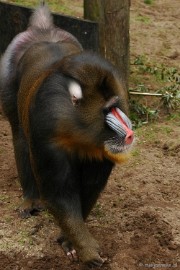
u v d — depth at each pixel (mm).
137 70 12922
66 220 6449
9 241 7488
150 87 12109
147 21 15789
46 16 8336
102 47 10383
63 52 7086
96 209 8078
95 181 6719
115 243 7406
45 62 6883
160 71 12984
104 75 5641
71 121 5707
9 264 7160
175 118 10953
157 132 10297
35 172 6457
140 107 10984
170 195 8492
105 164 6566
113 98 5676
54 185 6336
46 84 5855
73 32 10047
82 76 5621
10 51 7992
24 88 6953
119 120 5645
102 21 10227
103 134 5730
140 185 8711
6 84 7898
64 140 5945
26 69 7195
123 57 10680
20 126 7586
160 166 9234
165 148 9773
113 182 8758
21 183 8117
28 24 9570
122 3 10305
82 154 6180
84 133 5742
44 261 7180
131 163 9258
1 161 9352
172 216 7898
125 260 7098
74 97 5605
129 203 8227
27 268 7082
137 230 7648
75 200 6504
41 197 6523
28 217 7941
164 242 7422
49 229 7715
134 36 14781
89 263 6730
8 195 8492
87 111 5656
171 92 11547
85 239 6590
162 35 15031
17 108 7648
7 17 10594
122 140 5680
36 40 7887
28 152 7820
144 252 7250
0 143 9906
